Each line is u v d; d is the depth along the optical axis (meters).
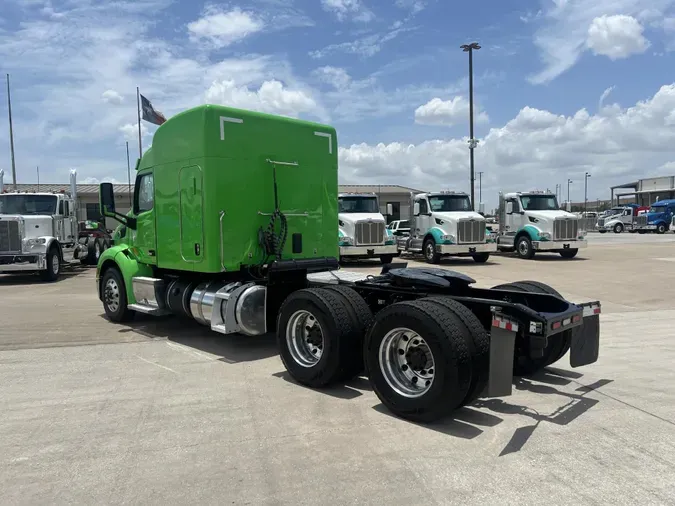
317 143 7.31
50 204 16.25
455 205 20.27
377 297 5.72
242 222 6.51
